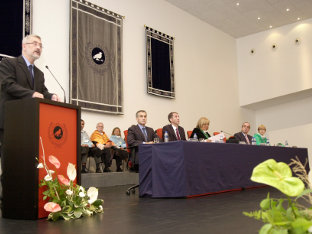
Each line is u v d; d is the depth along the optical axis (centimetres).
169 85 788
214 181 365
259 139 615
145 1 768
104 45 655
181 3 841
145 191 345
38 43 243
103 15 661
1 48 495
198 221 186
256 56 1032
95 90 625
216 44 981
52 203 195
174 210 236
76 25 607
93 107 617
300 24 966
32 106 205
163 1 817
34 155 200
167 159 337
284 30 990
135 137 429
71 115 233
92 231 161
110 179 542
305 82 941
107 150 566
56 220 196
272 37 1009
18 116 208
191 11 884
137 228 168
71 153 229
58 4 591
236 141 462
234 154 404
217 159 375
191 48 885
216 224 175
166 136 441
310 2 855
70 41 594
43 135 208
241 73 1055
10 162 207
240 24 974
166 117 780
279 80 985
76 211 203
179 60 842
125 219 198
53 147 215
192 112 858
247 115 1068
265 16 927
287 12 909
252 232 152
